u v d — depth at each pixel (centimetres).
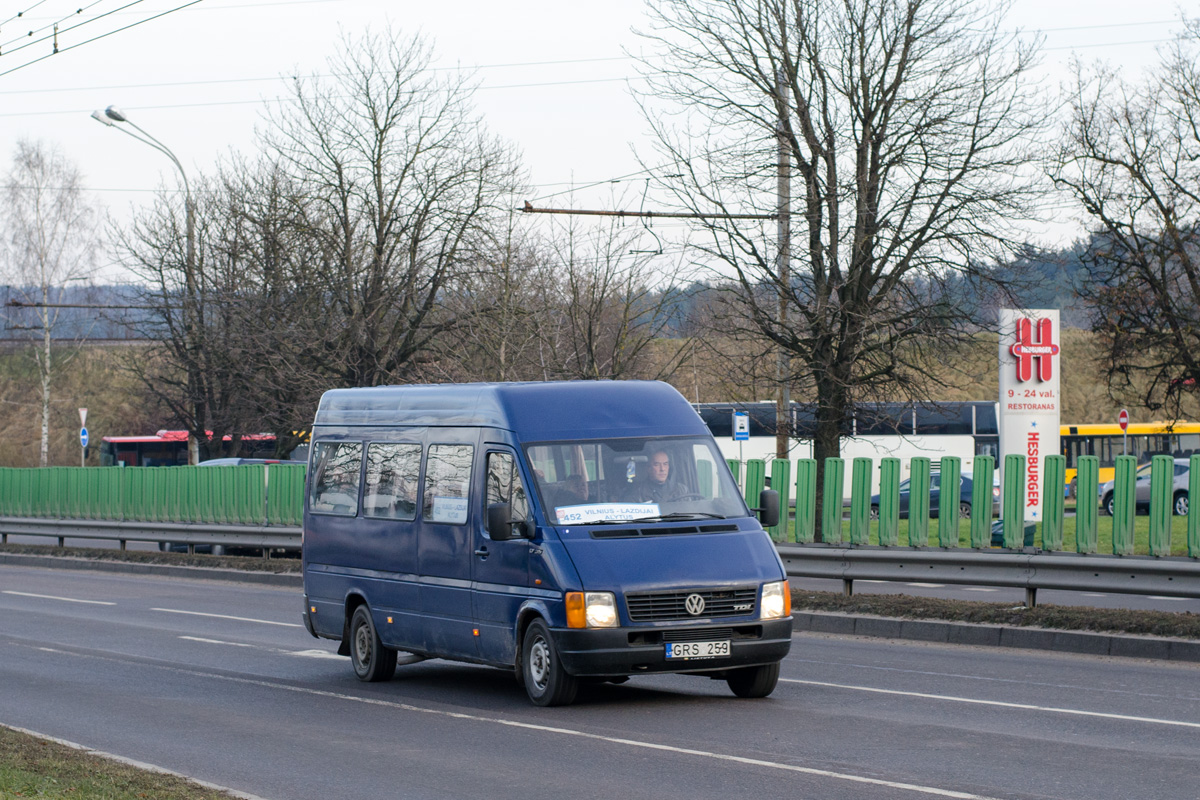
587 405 1509
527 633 1412
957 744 1144
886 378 3453
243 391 5447
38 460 10638
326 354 4591
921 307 3350
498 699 1512
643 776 1042
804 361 3500
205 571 3416
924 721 1270
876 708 1357
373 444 1756
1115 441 7194
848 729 1232
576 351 3928
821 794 955
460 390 1602
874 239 3369
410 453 1667
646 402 1532
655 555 1367
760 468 2548
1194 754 1085
